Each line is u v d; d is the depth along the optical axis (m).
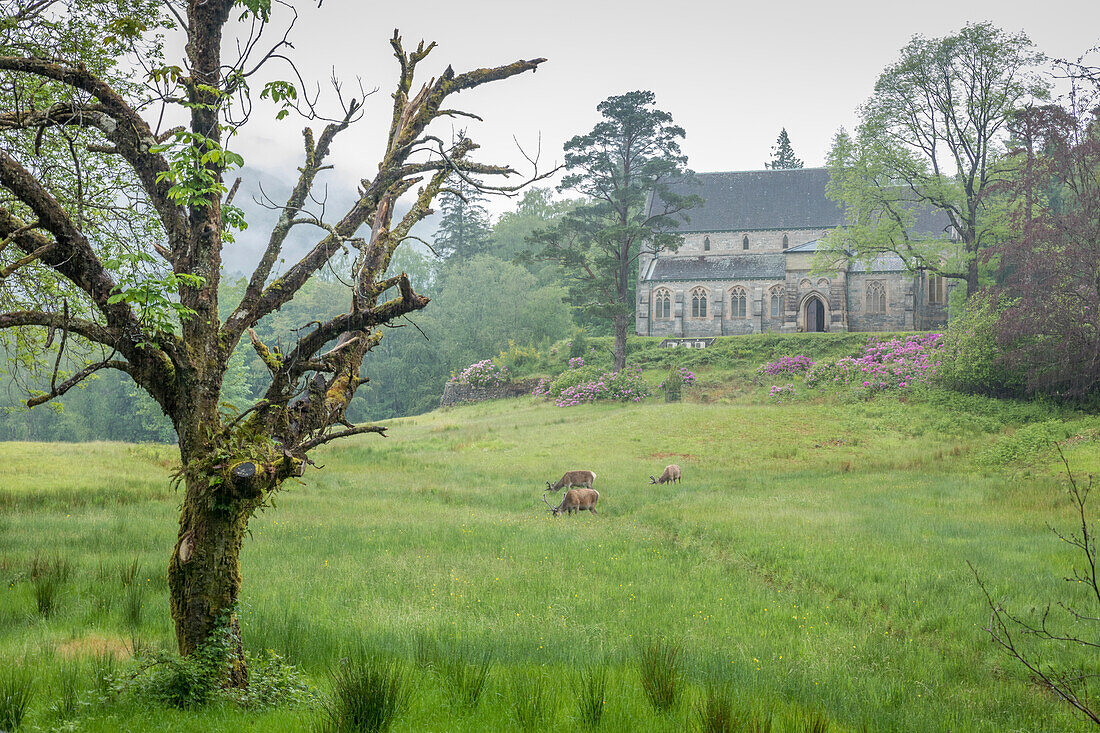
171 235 7.34
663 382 57.22
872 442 38.81
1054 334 40.62
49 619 9.92
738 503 23.55
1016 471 29.06
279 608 10.55
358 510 21.62
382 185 7.87
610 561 15.40
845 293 69.31
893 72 52.75
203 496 6.85
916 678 9.31
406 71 8.54
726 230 80.31
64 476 26.78
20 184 6.43
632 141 63.94
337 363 7.72
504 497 25.42
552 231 65.62
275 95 6.96
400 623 10.23
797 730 6.93
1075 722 8.04
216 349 7.20
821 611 12.07
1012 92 50.03
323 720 6.17
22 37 10.49
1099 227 38.53
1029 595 12.85
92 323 6.80
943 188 54.00
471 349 90.81
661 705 7.48
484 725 6.55
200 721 6.06
